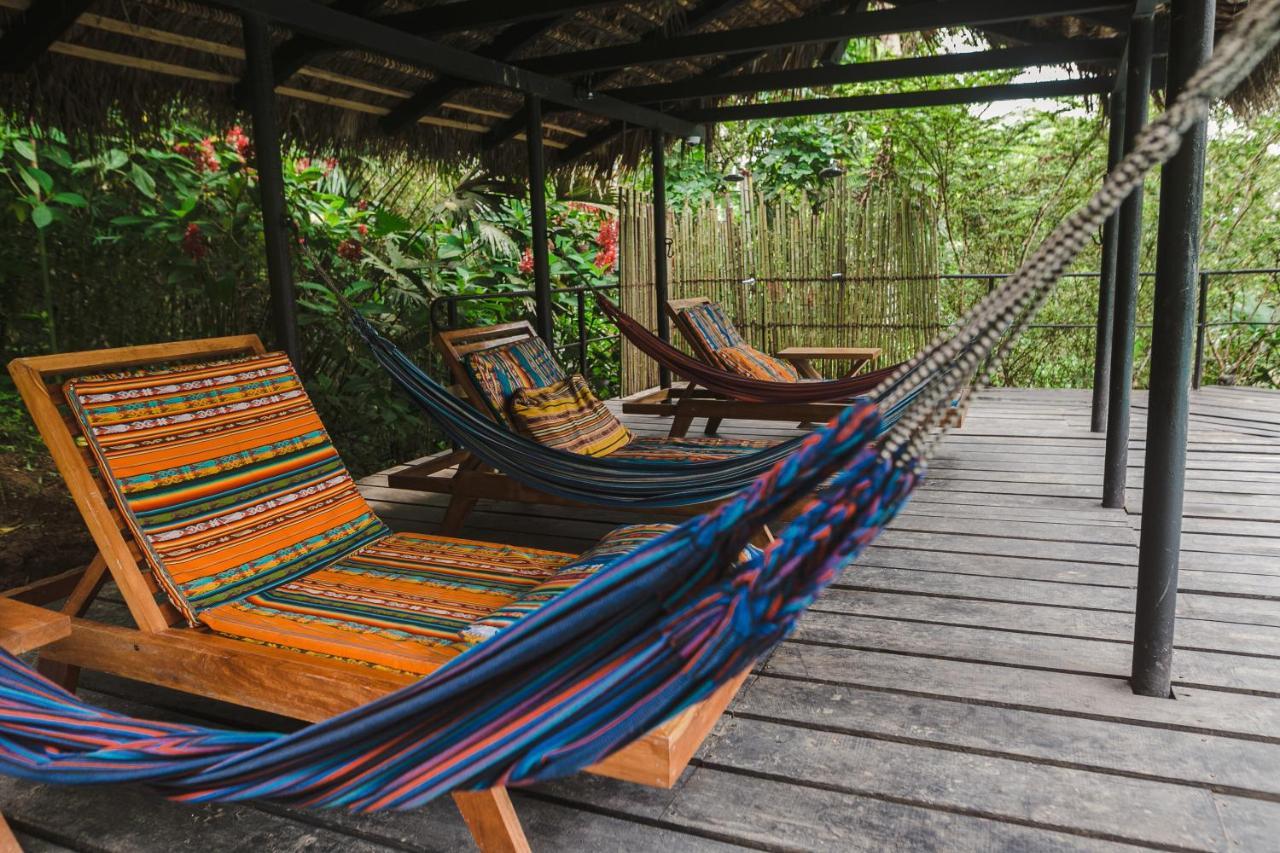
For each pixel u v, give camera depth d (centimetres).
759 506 100
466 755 117
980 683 214
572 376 378
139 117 354
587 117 554
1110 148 463
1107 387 487
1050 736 191
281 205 299
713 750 190
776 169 869
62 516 412
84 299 462
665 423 565
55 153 424
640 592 107
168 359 228
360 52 382
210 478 214
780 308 658
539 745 113
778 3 460
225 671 172
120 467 197
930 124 796
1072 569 287
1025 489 383
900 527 337
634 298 623
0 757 144
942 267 838
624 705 109
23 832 174
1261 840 157
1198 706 201
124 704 218
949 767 181
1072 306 766
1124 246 339
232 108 381
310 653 173
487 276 613
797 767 183
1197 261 193
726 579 106
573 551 327
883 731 194
